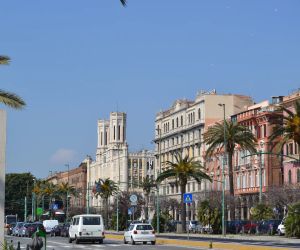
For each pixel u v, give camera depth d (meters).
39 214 150.25
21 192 189.50
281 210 84.56
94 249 44.12
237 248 40.91
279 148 68.06
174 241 52.06
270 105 100.19
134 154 165.88
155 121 148.12
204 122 120.31
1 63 29.05
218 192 100.12
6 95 28.70
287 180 94.69
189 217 121.69
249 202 102.25
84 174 197.88
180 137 132.50
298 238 62.69
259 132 101.12
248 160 104.69
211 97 121.06
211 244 44.50
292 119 66.06
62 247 47.25
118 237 66.25
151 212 131.75
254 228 77.75
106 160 180.12
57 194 170.00
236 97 121.81
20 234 80.19
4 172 23.14
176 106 136.12
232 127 82.50
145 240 52.66
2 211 23.02
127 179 163.75
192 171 86.62
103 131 192.00
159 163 142.25
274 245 44.69
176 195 129.25
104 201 141.00
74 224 54.44
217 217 80.19
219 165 114.12
